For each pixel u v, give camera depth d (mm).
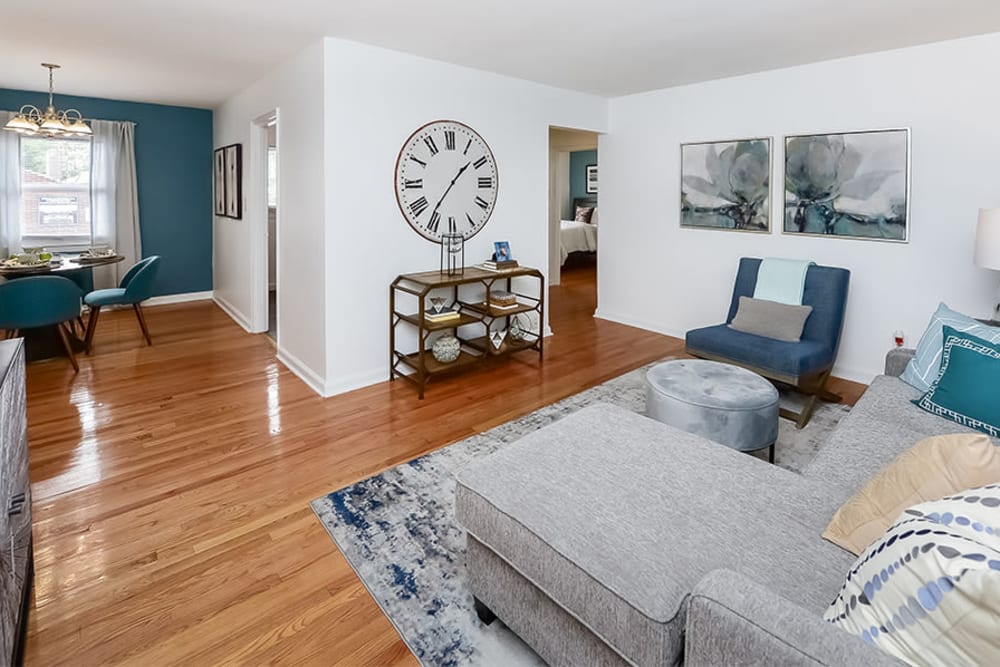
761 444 2496
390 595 1799
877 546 950
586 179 10789
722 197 4566
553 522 1380
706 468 1655
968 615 755
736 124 4402
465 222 4238
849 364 3986
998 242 2639
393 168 3756
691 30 3164
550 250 7871
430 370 3676
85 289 5301
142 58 3881
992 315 3264
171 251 6434
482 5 2791
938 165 3436
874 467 1780
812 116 3957
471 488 1554
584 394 3637
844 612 967
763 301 3707
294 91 3812
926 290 3570
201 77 4512
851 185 3816
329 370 3641
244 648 1582
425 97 3844
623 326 5469
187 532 2121
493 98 4277
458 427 3113
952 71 3328
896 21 3002
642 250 5281
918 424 2139
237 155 5387
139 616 1693
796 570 1229
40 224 5680
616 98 5262
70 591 1792
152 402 3445
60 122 4527
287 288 4164
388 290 3863
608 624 1179
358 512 2262
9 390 1532
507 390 3719
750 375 2797
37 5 2850
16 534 1420
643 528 1357
